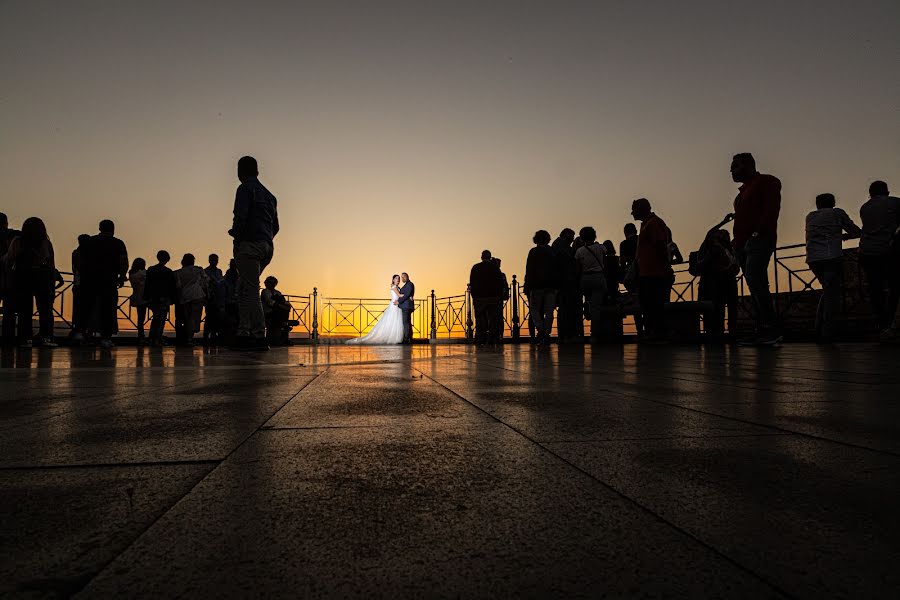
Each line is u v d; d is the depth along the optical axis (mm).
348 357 4766
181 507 676
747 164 5418
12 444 1070
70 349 6473
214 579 471
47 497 718
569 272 9250
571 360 4145
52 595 439
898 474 833
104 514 648
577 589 450
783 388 2094
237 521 625
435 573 484
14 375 2756
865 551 533
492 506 683
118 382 2379
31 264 6602
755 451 1007
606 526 608
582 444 1075
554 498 716
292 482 797
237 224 5746
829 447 1041
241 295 6074
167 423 1320
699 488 761
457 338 15055
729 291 7688
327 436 1159
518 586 457
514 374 2814
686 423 1315
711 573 482
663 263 6816
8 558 516
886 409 1535
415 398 1816
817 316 7031
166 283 8711
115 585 458
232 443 1084
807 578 472
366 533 586
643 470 867
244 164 5973
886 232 6168
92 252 7121
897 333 5805
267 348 6223
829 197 6547
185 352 5879
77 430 1225
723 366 3320
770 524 613
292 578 474
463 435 1169
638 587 454
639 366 3408
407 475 838
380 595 440
